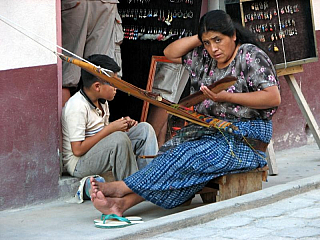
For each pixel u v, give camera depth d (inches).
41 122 322.3
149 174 291.4
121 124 338.3
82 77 338.3
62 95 372.5
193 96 304.7
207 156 295.0
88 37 387.9
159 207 324.8
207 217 290.0
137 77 430.6
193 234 271.1
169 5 427.5
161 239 265.4
